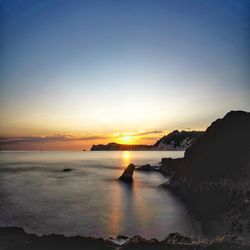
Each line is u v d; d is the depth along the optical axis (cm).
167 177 6450
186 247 1441
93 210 3188
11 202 3659
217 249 1423
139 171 7819
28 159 16925
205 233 2256
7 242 1462
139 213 3012
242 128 4594
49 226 2545
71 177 6681
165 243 1512
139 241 1550
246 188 3159
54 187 5059
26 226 2542
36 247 1409
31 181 5938
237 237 1667
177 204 3434
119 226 2533
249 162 3838
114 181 5872
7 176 6925
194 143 5131
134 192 4438
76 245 1453
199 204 3278
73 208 3294
